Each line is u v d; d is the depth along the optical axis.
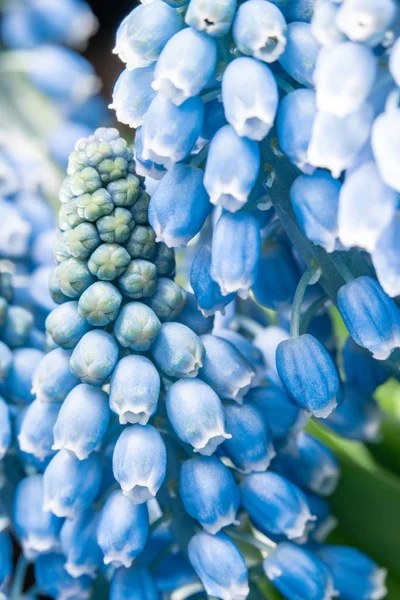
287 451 0.18
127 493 0.16
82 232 0.16
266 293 0.18
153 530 0.17
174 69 0.16
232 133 0.16
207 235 0.18
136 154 0.16
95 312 0.16
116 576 0.17
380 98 0.15
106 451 0.17
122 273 0.17
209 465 0.17
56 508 0.17
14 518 0.18
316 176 0.16
